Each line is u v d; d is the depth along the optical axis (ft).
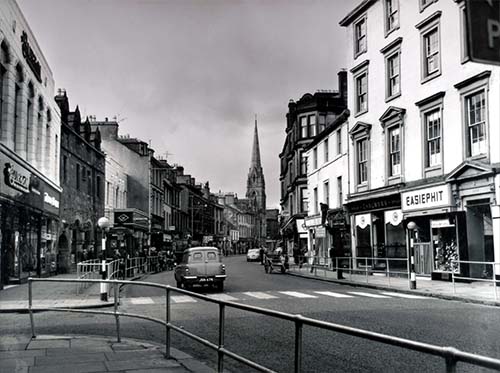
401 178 82.89
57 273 96.99
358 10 96.48
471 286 63.26
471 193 66.74
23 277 72.95
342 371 16.88
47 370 22.70
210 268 66.69
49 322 38.17
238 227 421.59
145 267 114.93
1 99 64.75
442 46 73.61
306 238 143.54
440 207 71.72
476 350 25.99
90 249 115.03
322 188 123.44
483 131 65.98
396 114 83.97
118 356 25.68
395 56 86.74
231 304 20.15
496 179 61.87
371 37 93.15
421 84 78.59
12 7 64.90
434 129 76.07
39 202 78.38
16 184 65.21
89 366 23.47
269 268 111.75
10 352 26.73
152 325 36.14
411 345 11.02
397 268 83.46
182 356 25.55
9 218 64.90
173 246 204.74
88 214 116.47
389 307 45.78
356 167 98.43
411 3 81.41
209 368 22.93
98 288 54.29
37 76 78.07
